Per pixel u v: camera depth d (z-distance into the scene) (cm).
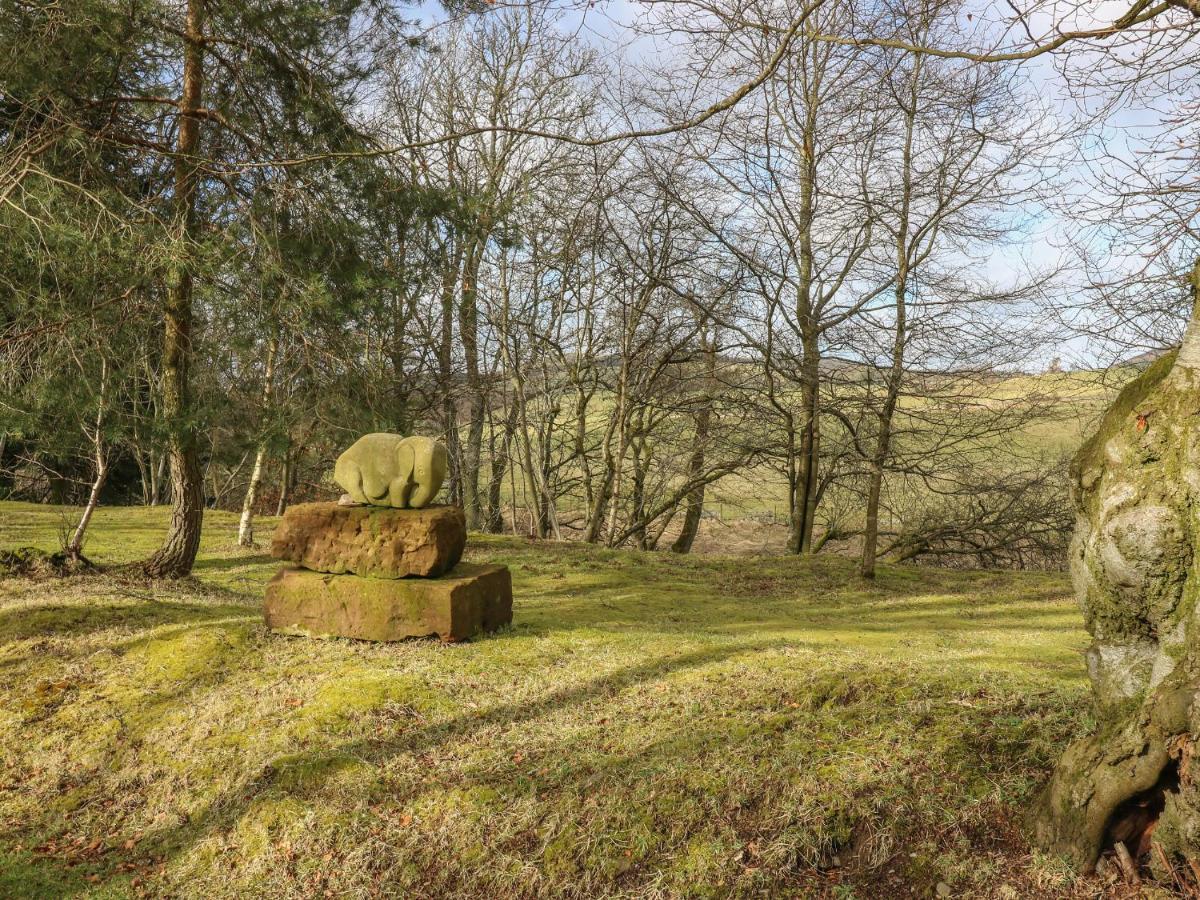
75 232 762
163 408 952
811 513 1731
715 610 1051
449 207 1147
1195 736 279
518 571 1389
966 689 499
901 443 1595
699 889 375
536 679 633
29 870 467
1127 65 526
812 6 422
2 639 734
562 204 1869
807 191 1541
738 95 446
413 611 723
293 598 747
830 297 1603
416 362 1955
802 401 1608
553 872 407
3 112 921
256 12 970
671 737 500
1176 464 304
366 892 425
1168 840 295
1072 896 313
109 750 573
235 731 572
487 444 2631
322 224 1000
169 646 711
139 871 466
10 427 840
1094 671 339
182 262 814
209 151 1027
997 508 1719
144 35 913
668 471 2131
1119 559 312
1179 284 1052
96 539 1479
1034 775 386
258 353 984
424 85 2055
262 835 470
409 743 542
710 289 1783
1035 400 1462
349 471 779
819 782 418
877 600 1141
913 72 1202
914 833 374
